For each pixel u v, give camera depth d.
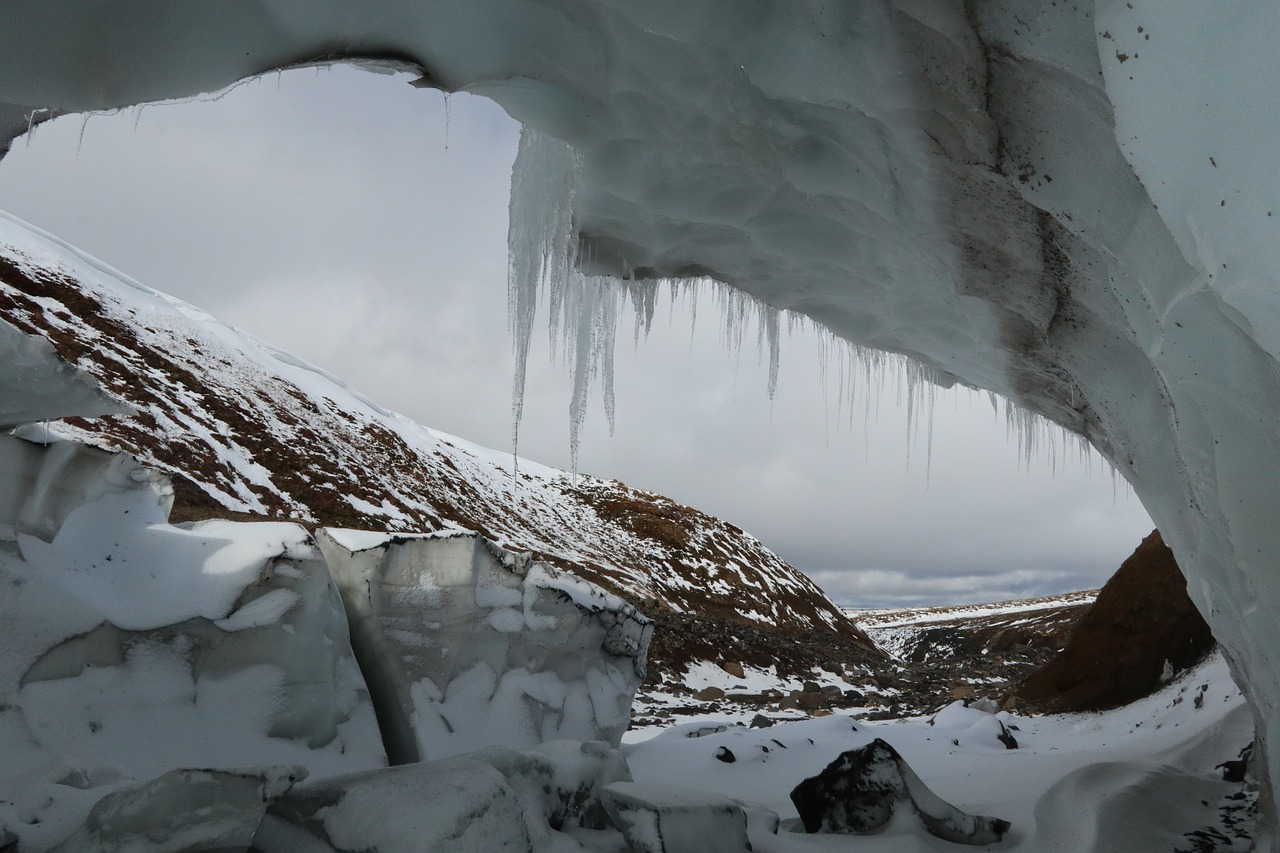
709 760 6.06
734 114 3.51
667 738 7.06
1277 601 2.30
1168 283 2.28
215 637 3.76
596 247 4.88
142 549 3.90
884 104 2.99
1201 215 1.77
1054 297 3.60
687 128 3.67
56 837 2.55
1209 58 1.71
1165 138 1.85
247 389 26.23
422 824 2.49
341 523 20.69
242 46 2.66
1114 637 9.55
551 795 3.35
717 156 3.83
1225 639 3.60
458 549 4.92
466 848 2.51
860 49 2.84
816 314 5.36
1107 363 3.59
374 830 2.56
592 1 3.01
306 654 3.96
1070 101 2.54
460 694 4.66
